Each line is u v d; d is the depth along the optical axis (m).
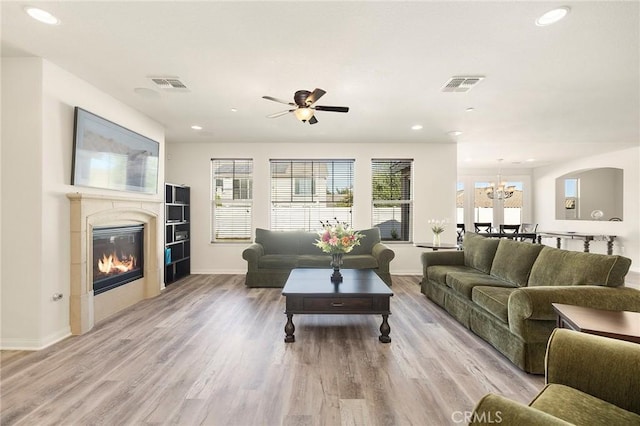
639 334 1.55
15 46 2.48
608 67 2.78
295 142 5.91
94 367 2.34
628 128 4.78
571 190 8.45
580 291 2.25
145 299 4.19
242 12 2.04
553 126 4.68
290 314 2.86
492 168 9.44
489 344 2.79
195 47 2.48
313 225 6.02
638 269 6.36
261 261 4.89
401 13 2.04
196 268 5.90
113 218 3.53
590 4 1.92
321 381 2.16
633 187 6.46
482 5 1.95
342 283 3.27
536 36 2.29
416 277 5.70
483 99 3.58
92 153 3.17
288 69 2.85
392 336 2.98
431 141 5.80
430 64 2.74
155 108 3.95
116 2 1.94
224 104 3.80
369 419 1.77
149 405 1.88
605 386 1.22
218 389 2.06
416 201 5.98
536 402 1.18
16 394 1.99
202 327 3.18
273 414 1.81
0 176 2.69
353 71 2.88
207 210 5.91
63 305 2.91
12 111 2.68
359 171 5.96
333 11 2.02
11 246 2.70
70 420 1.75
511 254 3.35
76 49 2.52
